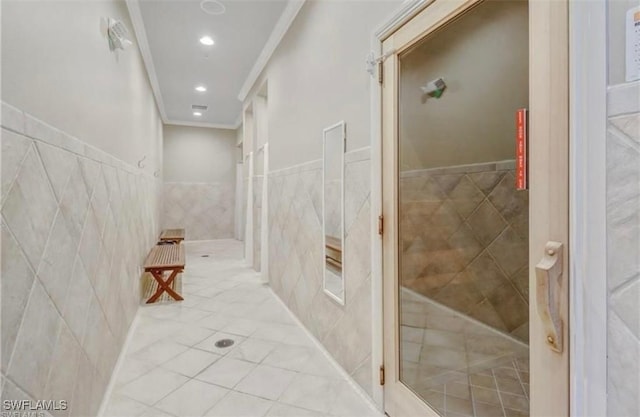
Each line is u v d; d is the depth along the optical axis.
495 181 1.51
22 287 1.00
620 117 0.68
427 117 1.62
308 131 2.70
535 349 0.93
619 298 0.69
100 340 1.76
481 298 1.64
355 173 1.94
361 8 1.88
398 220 1.62
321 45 2.43
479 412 1.45
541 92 0.92
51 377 1.18
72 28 1.49
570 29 0.80
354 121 1.96
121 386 1.93
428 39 1.47
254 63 4.35
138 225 3.34
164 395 1.84
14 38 0.98
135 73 3.32
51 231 1.21
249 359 2.25
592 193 0.73
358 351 1.92
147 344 2.48
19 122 1.00
